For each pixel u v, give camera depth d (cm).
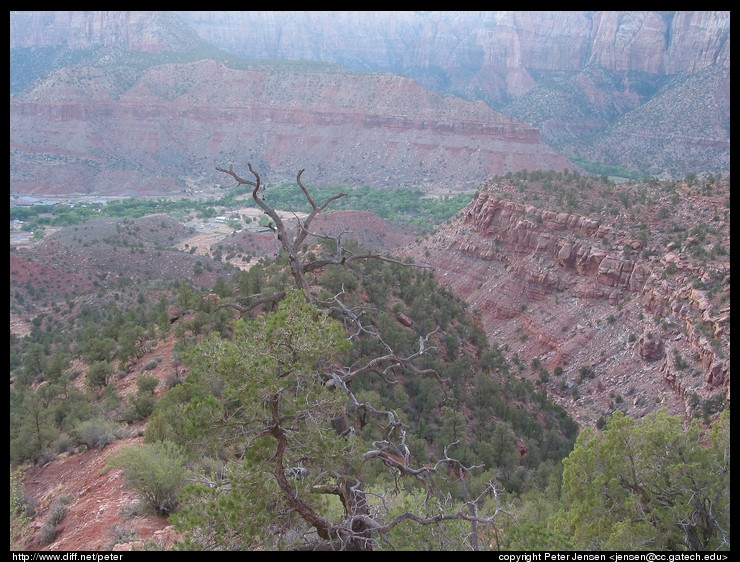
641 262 6744
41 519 2150
